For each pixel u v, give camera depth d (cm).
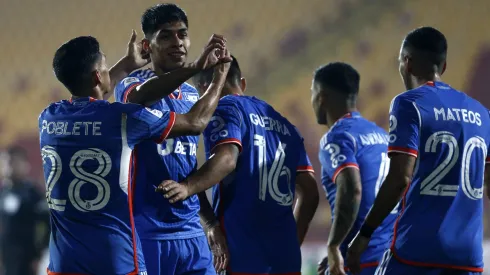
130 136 1150
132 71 1483
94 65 1205
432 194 1260
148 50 1360
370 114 5581
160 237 1273
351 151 1555
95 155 1143
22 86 7056
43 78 7012
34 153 6425
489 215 4466
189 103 1359
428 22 5938
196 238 1324
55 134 1167
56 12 7450
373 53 5969
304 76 6138
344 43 6178
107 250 1138
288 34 6512
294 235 1434
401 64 1386
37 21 7456
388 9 6238
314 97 1691
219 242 1375
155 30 1314
